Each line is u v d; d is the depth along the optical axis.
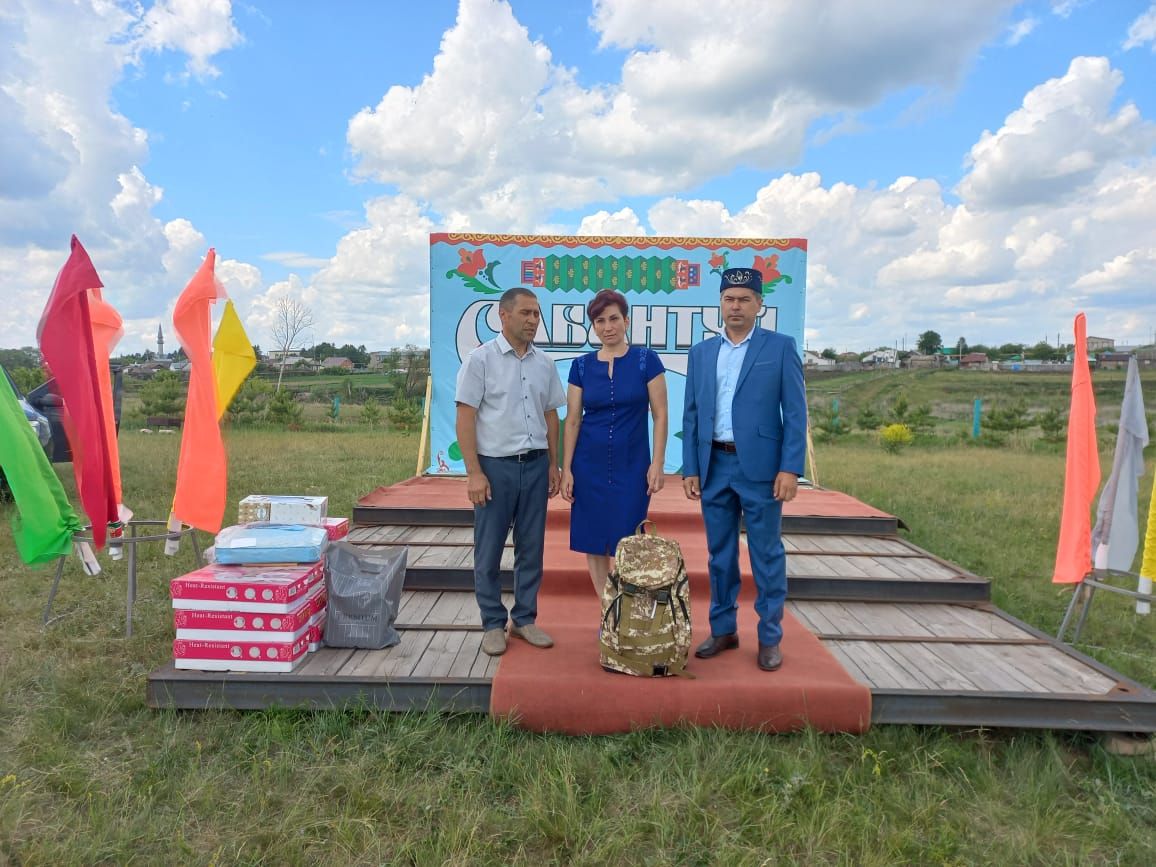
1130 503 4.60
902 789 2.86
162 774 2.88
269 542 3.59
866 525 5.97
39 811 2.69
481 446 3.49
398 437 17.61
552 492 3.77
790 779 2.83
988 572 6.15
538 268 7.62
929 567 5.04
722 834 2.58
